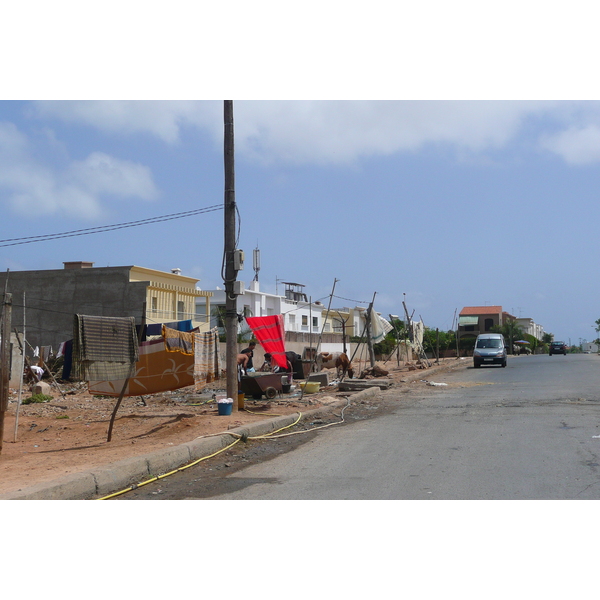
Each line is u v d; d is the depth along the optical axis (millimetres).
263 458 9461
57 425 13531
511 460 8453
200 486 7543
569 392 19016
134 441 10539
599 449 9117
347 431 12086
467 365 43594
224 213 14336
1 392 9570
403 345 49156
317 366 26859
